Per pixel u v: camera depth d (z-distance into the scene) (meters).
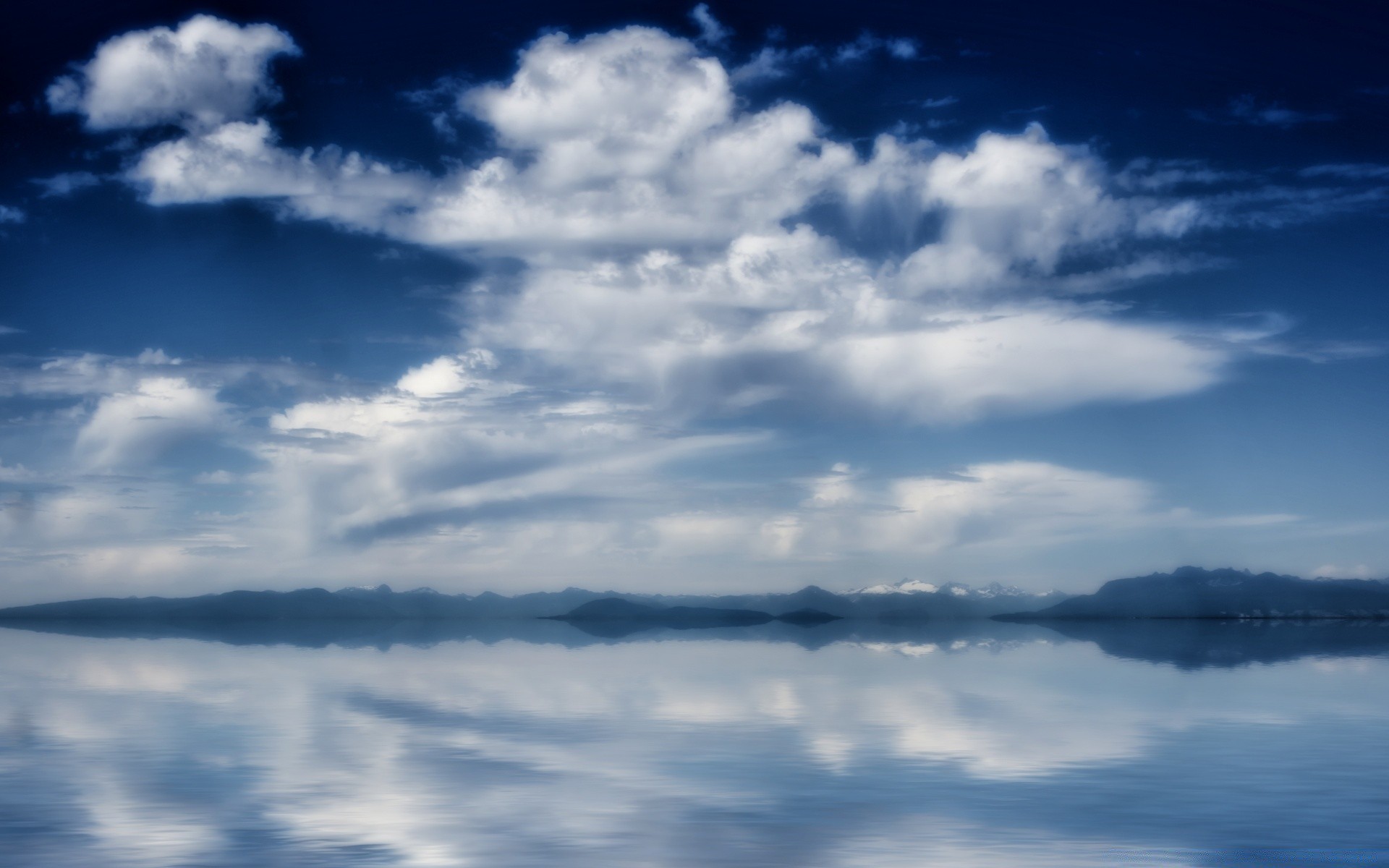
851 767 26.62
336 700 42.34
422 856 18.30
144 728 33.50
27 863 17.88
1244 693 45.12
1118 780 24.95
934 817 21.23
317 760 27.70
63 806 22.03
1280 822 20.72
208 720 35.75
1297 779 24.97
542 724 34.84
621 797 23.08
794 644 101.88
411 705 40.50
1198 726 34.06
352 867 17.67
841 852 18.61
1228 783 24.56
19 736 31.98
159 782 24.55
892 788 24.02
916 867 17.72
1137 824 20.59
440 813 21.50
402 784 24.41
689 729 33.62
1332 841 19.33
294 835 19.70
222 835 19.67
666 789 23.94
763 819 21.05
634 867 17.69
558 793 23.48
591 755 28.48
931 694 44.91
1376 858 18.23
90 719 35.84
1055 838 19.56
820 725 34.62
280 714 37.44
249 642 107.12
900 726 34.22
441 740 31.19
